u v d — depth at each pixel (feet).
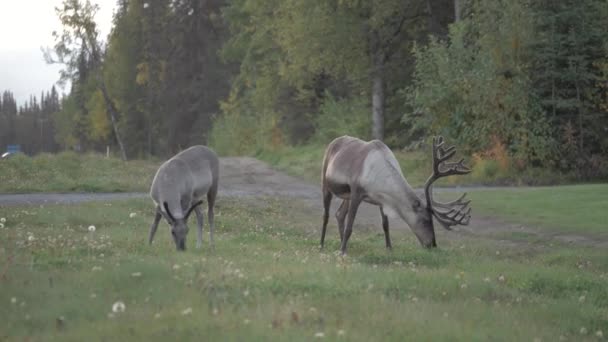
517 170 165.58
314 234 95.40
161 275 45.44
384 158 73.20
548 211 110.01
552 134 170.09
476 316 42.88
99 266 48.78
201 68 381.40
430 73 182.60
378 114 219.82
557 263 75.77
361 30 207.41
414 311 41.22
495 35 171.73
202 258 55.88
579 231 95.20
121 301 39.09
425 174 166.61
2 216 88.33
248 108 332.39
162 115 391.45
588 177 163.84
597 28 172.35
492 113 168.86
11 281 42.91
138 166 179.83
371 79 216.95
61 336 33.17
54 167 163.53
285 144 278.26
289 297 41.93
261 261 57.82
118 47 415.44
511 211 111.86
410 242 87.04
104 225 89.35
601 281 60.59
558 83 174.29
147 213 104.53
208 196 78.43
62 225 86.12
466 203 73.77
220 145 319.47
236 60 362.74
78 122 503.20
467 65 175.63
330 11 207.41
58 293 40.52
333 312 39.70
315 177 177.37
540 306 49.39
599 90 173.47
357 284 46.98
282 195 138.41
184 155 74.69
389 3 201.36
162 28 393.50
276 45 271.90
